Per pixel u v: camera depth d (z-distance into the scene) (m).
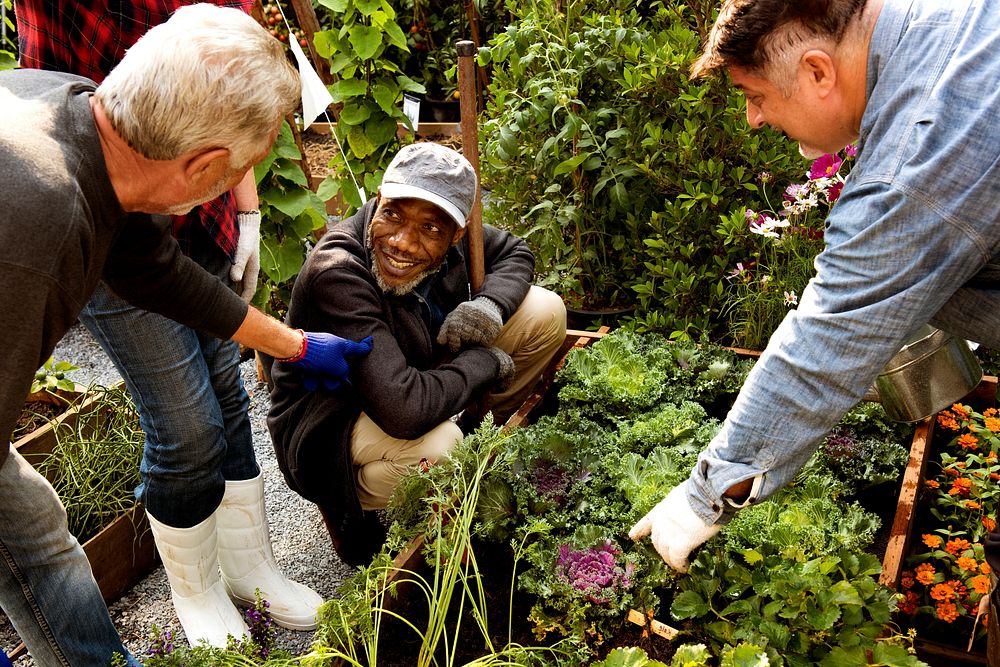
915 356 1.93
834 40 1.28
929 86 1.20
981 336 1.45
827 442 2.32
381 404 2.14
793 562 1.79
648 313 3.20
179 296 1.69
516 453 2.15
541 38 3.23
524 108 3.28
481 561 2.16
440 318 2.52
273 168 3.26
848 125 1.38
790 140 3.09
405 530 2.07
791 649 1.72
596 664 1.67
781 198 3.20
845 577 1.78
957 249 1.21
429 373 2.28
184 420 1.95
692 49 3.07
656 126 3.09
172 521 2.10
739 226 2.95
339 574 2.57
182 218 1.98
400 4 5.61
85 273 1.28
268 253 3.43
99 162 1.28
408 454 2.27
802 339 1.33
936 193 1.18
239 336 1.86
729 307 3.26
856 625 1.71
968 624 2.20
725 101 3.12
